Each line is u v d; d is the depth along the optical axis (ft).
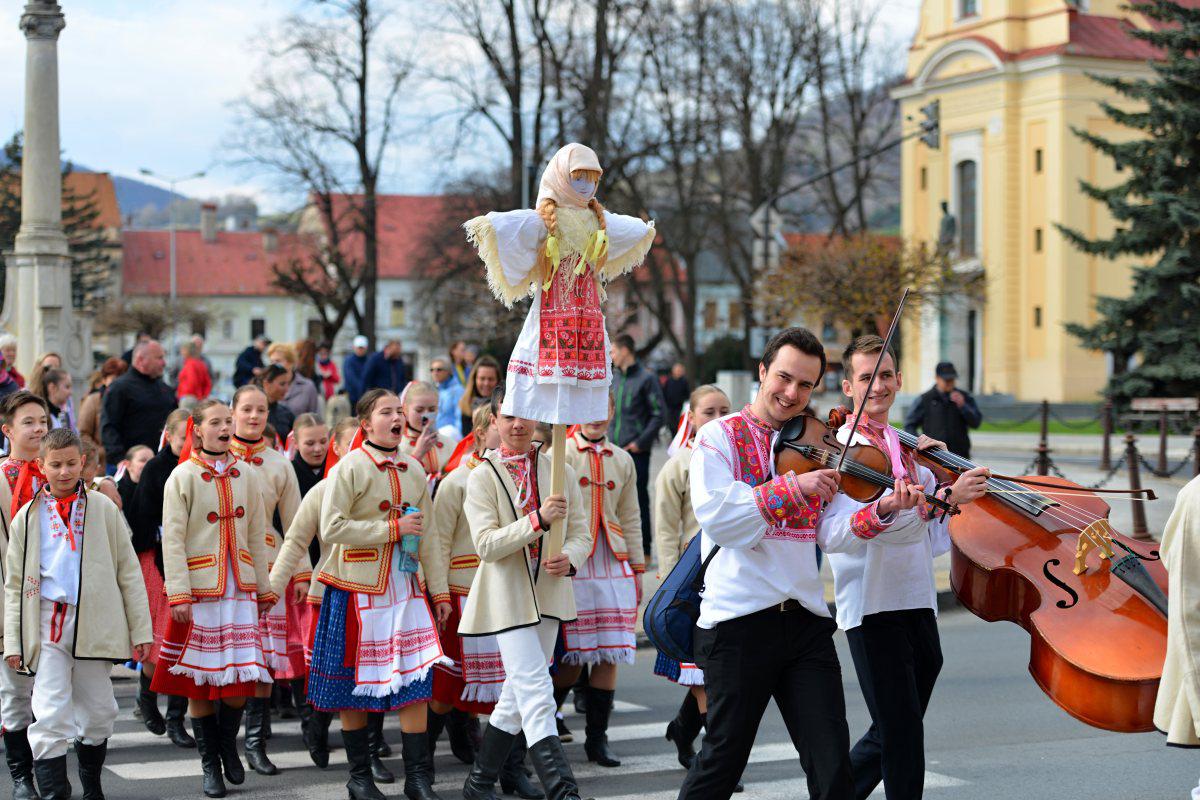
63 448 21.95
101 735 22.22
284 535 27.76
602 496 26.25
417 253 157.58
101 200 266.77
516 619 21.45
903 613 18.08
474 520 21.90
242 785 23.72
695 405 26.45
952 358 152.66
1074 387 142.61
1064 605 17.03
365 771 22.48
